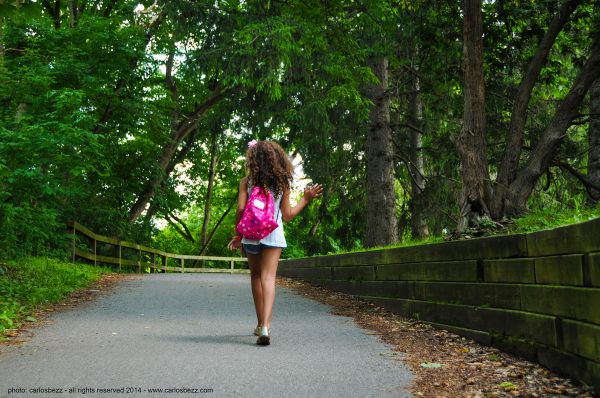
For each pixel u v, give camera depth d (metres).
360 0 15.84
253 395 3.76
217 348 5.30
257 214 5.52
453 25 13.10
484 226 8.95
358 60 16.08
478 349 5.41
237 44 15.40
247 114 18.95
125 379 4.09
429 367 4.68
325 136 17.25
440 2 13.14
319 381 4.17
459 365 4.78
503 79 15.94
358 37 16.58
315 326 6.92
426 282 7.12
